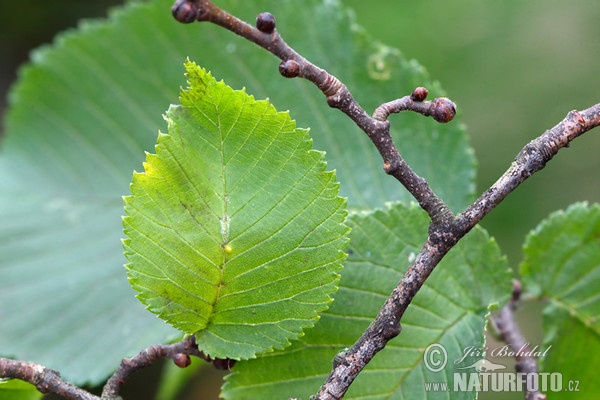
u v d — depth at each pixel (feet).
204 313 1.35
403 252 1.42
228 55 1.70
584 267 1.50
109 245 1.89
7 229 1.94
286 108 1.64
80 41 1.91
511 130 2.52
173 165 1.32
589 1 2.42
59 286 1.85
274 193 1.33
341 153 1.59
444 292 1.43
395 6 2.76
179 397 2.77
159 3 1.80
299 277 1.34
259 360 1.40
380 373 1.41
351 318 1.41
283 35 1.66
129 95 1.91
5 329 1.82
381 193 1.57
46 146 2.00
